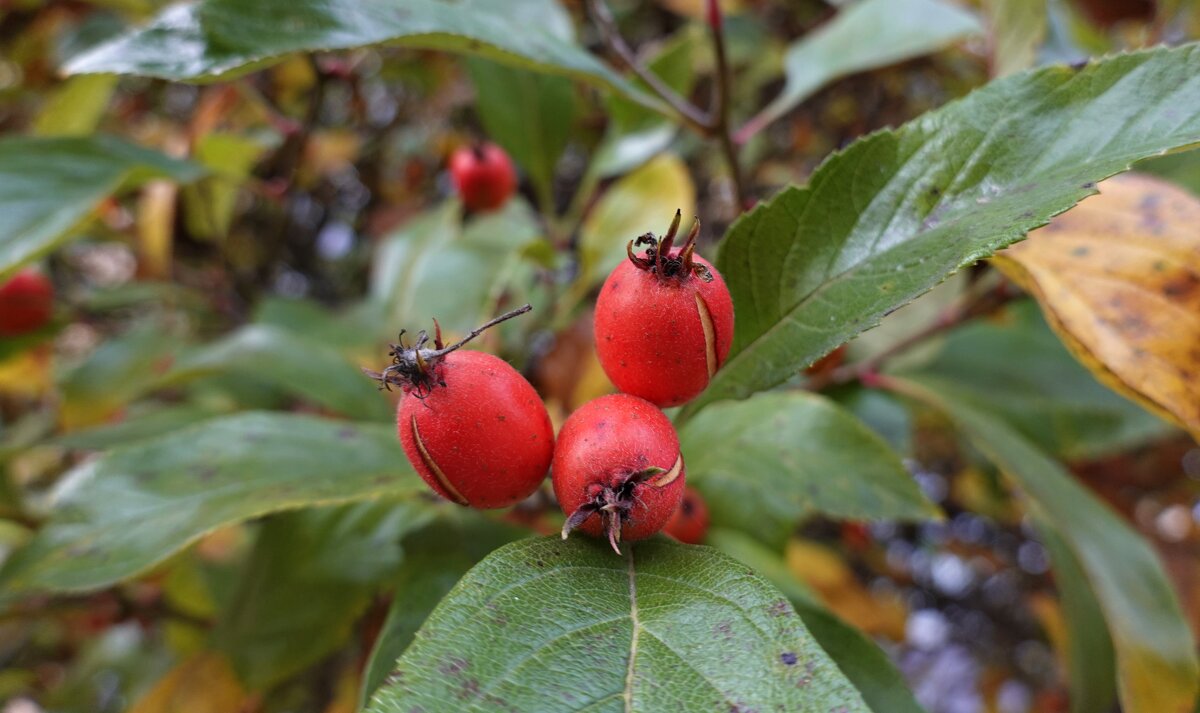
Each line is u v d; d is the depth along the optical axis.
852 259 0.10
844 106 0.35
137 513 0.11
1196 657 0.13
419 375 0.09
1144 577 0.14
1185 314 0.11
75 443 0.16
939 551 0.38
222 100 0.23
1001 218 0.09
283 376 0.16
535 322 0.20
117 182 0.14
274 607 0.14
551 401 0.19
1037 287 0.11
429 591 0.12
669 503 0.09
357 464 0.12
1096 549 0.14
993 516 0.33
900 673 0.12
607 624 0.08
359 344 0.21
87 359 0.21
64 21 0.31
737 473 0.13
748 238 0.11
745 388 0.10
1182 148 0.08
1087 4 0.28
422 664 0.07
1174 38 0.25
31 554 0.11
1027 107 0.10
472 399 0.09
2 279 0.12
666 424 0.09
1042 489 0.15
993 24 0.16
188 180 0.15
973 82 0.29
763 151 0.33
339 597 0.14
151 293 0.23
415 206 0.32
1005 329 0.20
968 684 0.41
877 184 0.10
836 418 0.13
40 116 0.21
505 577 0.08
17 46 0.31
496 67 0.20
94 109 0.22
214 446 0.12
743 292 0.11
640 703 0.07
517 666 0.07
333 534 0.14
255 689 0.14
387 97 0.36
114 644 0.27
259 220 0.34
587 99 0.30
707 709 0.07
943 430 0.29
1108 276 0.11
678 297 0.09
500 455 0.09
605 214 0.20
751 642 0.08
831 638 0.13
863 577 0.39
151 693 0.14
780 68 0.32
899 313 0.21
